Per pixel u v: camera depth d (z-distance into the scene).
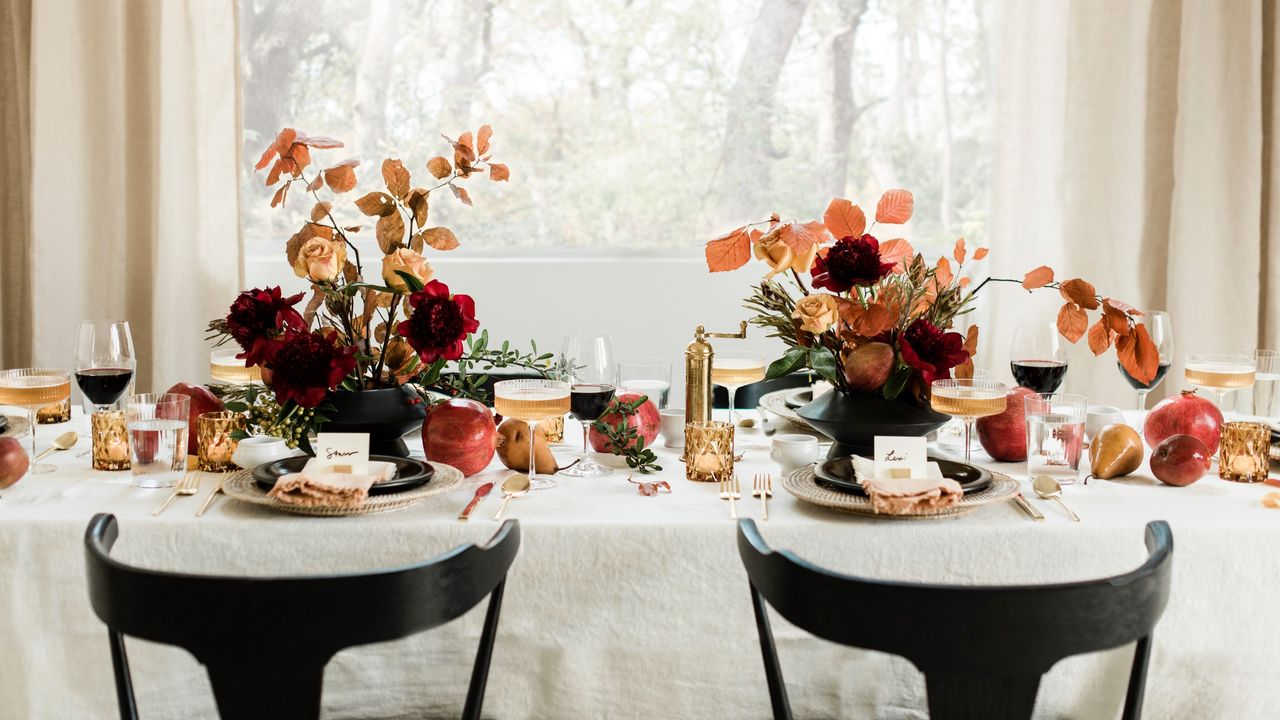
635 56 3.86
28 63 3.54
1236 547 1.50
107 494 1.62
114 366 1.95
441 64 3.85
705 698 1.53
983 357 3.74
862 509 1.49
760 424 2.26
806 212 3.94
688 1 3.84
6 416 2.00
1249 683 1.52
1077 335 1.87
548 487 1.70
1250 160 3.46
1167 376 3.55
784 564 1.16
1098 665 1.52
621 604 1.51
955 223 3.96
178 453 1.66
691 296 3.75
